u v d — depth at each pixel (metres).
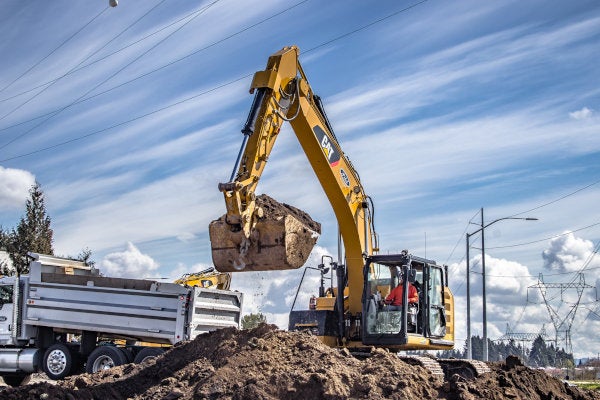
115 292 18.17
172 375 11.88
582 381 41.44
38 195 36.06
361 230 14.74
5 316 19.30
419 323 14.05
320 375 10.27
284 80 13.07
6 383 20.41
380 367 11.16
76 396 11.18
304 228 11.64
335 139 14.66
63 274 18.98
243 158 11.88
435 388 11.39
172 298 17.56
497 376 13.76
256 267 11.39
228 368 11.00
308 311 14.66
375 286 14.39
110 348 17.89
